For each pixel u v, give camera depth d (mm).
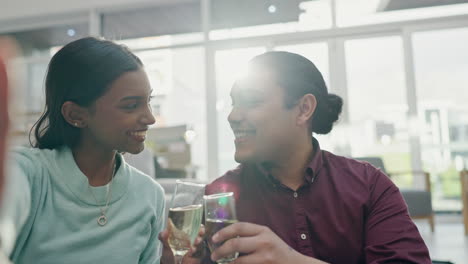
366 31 5078
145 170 1856
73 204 904
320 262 703
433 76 5023
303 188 979
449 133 4977
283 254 693
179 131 5363
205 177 5438
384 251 862
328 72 5199
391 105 5074
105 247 912
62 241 871
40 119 951
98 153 946
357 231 950
